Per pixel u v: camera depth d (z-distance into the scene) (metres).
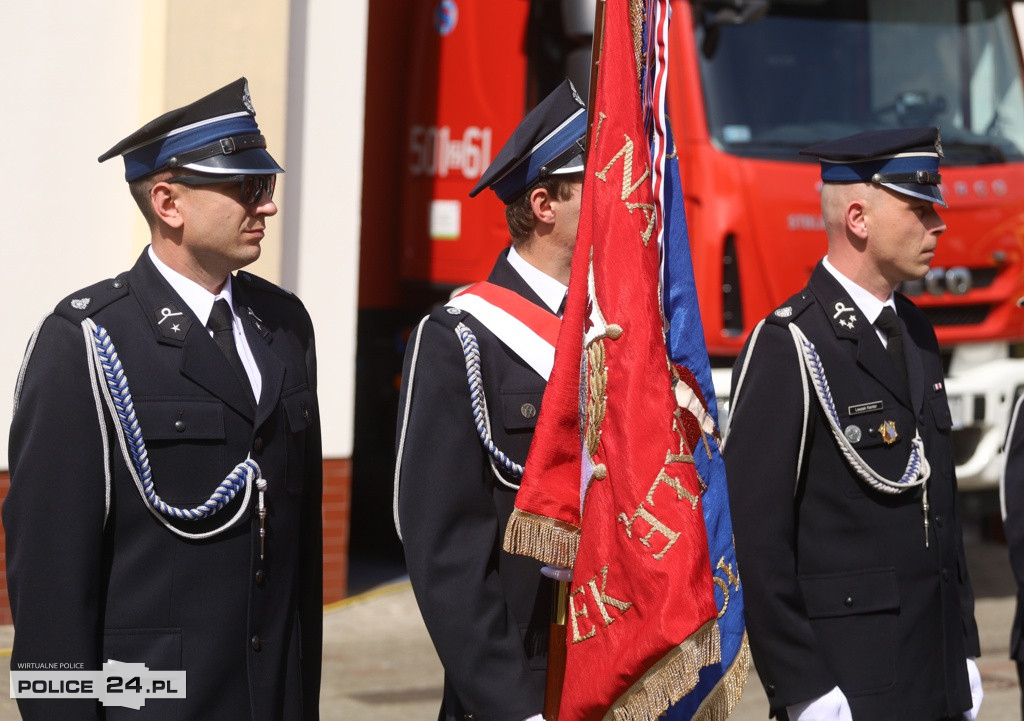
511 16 12.20
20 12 10.37
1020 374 11.94
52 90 10.48
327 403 11.27
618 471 4.21
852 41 11.71
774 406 5.35
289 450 4.74
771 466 5.30
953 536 5.58
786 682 5.18
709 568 4.14
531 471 4.44
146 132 4.57
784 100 11.41
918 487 5.46
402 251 13.57
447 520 4.57
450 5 12.91
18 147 10.41
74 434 4.39
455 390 4.64
